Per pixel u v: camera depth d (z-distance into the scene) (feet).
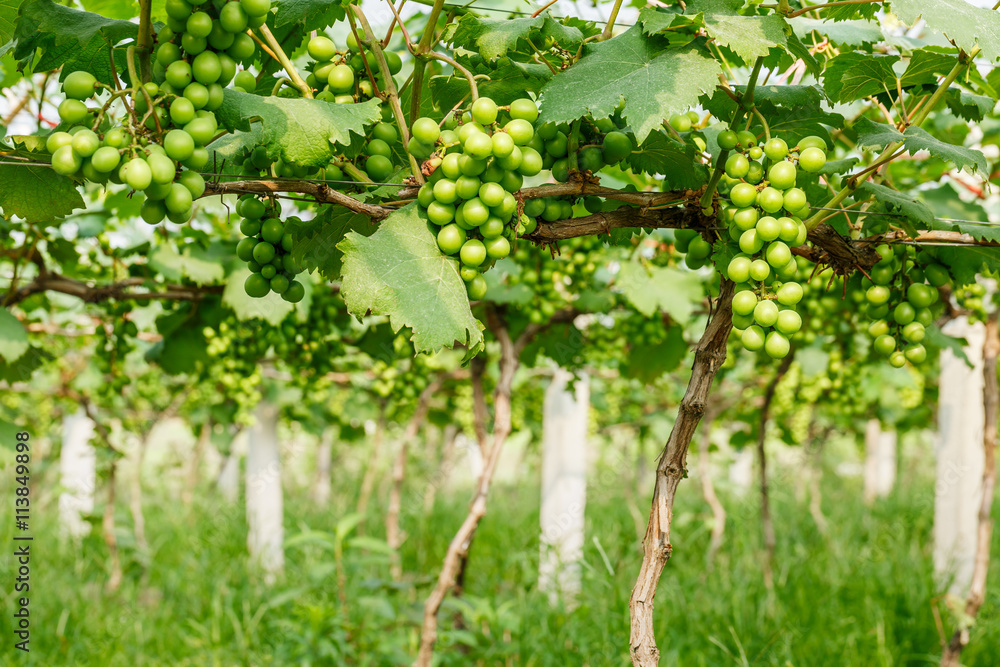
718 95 5.54
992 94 6.91
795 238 4.43
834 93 6.34
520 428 23.89
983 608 14.96
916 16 4.36
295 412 21.61
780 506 30.86
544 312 11.61
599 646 12.78
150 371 21.27
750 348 4.48
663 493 4.89
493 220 4.29
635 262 11.76
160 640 15.48
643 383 14.37
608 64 4.64
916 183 10.59
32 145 4.31
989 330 10.54
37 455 34.47
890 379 17.53
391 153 5.43
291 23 5.18
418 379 13.69
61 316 18.21
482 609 12.91
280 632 14.53
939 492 17.02
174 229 12.04
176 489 40.65
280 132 4.29
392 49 9.56
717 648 13.41
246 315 10.33
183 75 3.89
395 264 4.14
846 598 16.62
